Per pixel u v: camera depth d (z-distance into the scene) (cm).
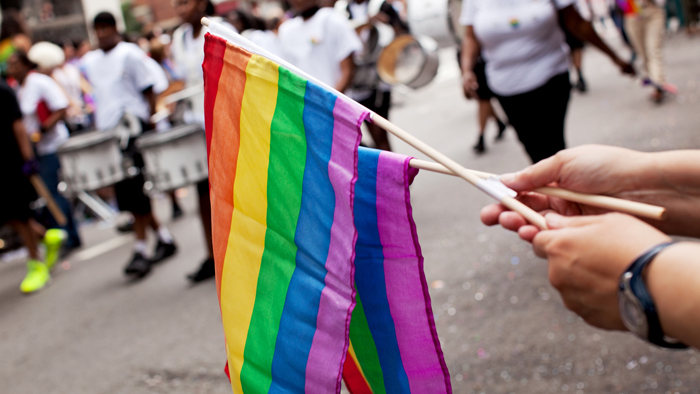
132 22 3259
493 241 416
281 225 112
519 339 286
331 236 101
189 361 336
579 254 71
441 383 104
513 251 392
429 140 787
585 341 273
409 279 102
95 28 520
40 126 648
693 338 62
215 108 123
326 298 103
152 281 493
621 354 258
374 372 114
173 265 525
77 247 676
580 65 844
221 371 319
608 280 69
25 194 543
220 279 126
